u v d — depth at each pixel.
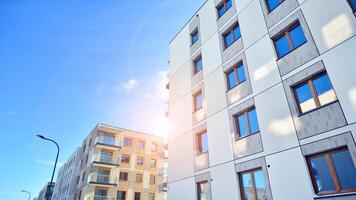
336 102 7.43
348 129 6.93
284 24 10.03
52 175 20.95
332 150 7.25
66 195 40.09
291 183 7.85
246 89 10.85
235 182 9.97
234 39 12.80
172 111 16.11
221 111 11.95
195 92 14.41
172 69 17.80
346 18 7.93
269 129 9.22
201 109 13.41
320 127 7.62
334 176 6.97
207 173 11.56
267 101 9.67
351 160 6.77
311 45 8.68
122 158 34.72
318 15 8.80
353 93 7.09
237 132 10.88
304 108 8.44
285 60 9.48
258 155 9.32
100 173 32.47
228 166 10.55
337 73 7.64
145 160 36.31
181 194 12.87
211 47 14.16
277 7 10.62
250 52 11.24
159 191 33.69
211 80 13.31
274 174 8.48
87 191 30.62
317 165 7.49
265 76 10.12
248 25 11.90
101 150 33.84
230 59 12.38
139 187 33.88
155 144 38.53
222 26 13.78
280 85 9.37
